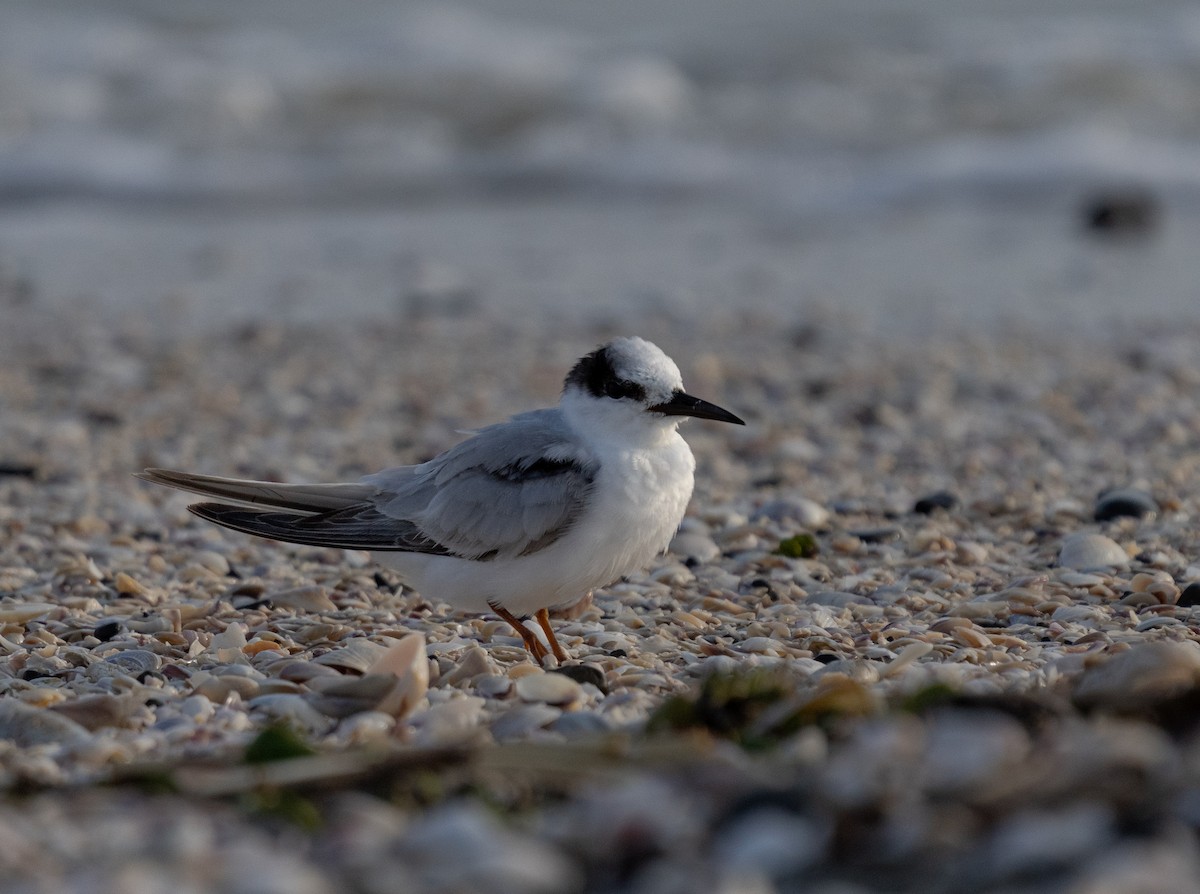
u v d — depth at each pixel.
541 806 5.23
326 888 4.43
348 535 8.41
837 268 23.89
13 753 6.31
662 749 5.55
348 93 34.06
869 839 4.57
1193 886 4.04
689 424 15.12
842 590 9.51
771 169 30.28
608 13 40.19
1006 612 8.73
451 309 21.25
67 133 31.58
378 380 17.39
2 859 4.67
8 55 35.28
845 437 14.43
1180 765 4.75
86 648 8.48
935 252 24.94
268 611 9.27
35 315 20.97
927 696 5.94
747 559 10.28
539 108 33.25
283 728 6.00
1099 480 12.48
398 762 5.51
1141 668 5.88
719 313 20.69
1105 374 16.73
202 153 31.36
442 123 32.84
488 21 39.59
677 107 33.19
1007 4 38.88
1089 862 4.22
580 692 6.88
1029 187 28.75
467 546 8.14
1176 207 27.45
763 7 40.12
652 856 4.60
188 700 6.99
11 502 12.41
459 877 4.42
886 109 32.28
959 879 4.30
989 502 11.53
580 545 8.02
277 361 18.38
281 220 28.44
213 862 4.59
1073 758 4.82
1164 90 32.25
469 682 7.30
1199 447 13.59
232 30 38.31
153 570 10.41
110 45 36.53
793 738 5.67
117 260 24.94
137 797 5.39
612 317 20.55
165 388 17.05
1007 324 19.66
